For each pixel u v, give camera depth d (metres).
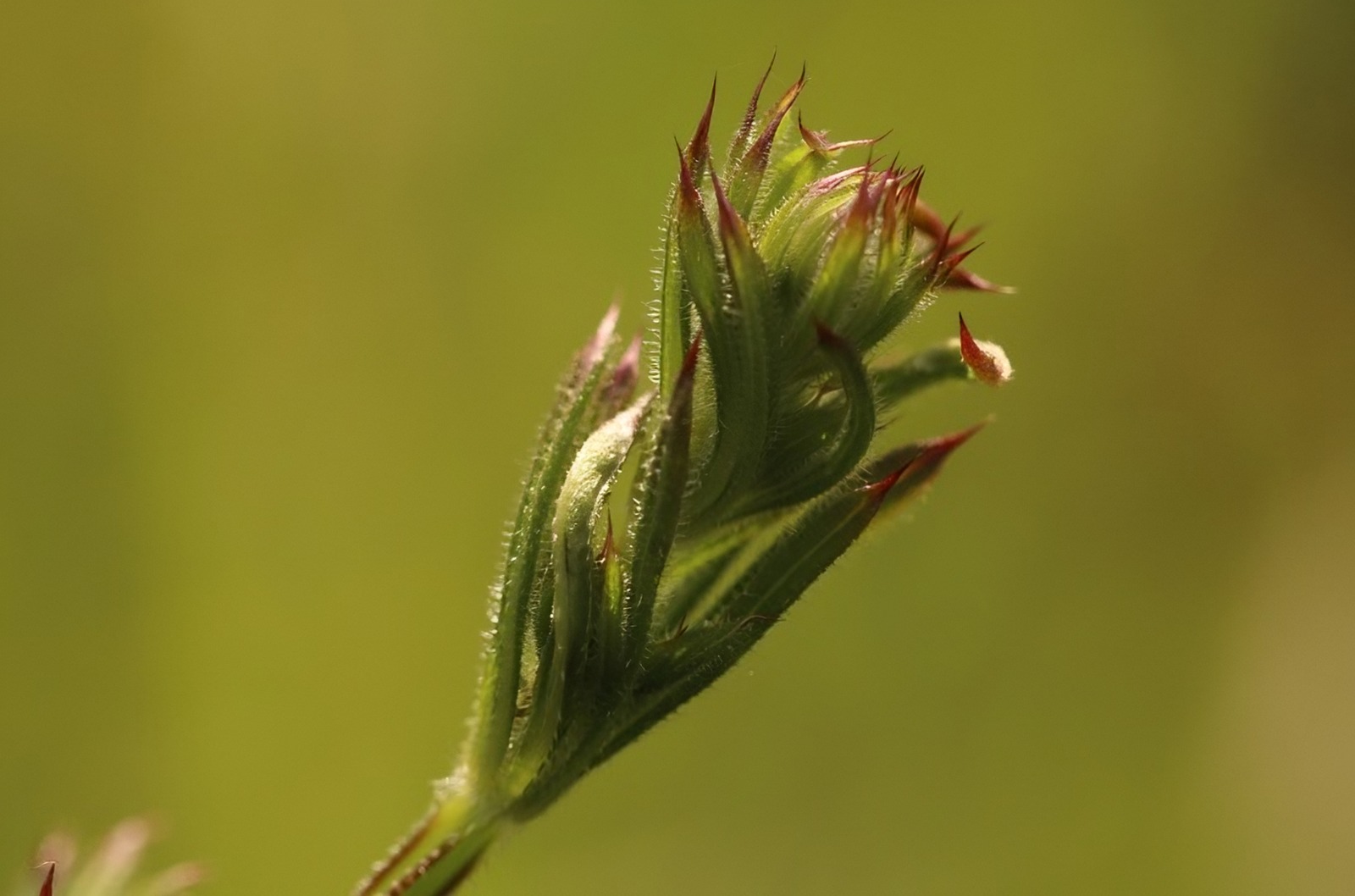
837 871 0.19
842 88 0.19
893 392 0.11
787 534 0.11
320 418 0.18
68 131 0.17
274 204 0.17
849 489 0.11
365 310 0.18
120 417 0.17
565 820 0.18
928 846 0.19
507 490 0.18
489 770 0.11
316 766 0.17
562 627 0.11
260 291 0.17
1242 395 0.21
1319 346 0.21
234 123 0.17
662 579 0.11
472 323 0.18
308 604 0.17
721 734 0.19
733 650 0.11
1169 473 0.21
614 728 0.11
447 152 0.18
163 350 0.17
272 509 0.17
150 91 0.17
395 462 0.18
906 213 0.11
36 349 0.17
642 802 0.18
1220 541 0.21
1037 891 0.19
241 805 0.17
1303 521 0.21
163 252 0.17
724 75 0.18
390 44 0.18
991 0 0.19
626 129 0.18
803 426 0.11
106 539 0.17
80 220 0.17
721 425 0.11
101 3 0.17
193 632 0.17
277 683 0.17
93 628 0.17
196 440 0.17
